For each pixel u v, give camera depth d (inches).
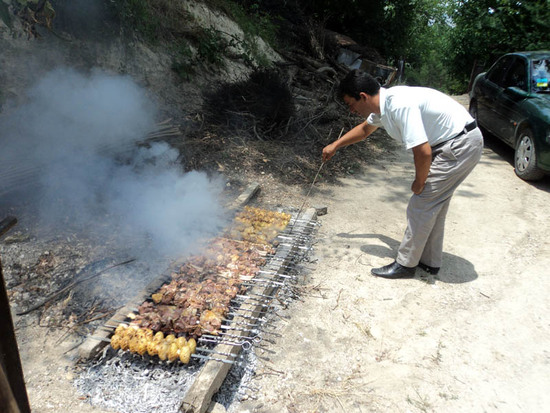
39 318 110.9
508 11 444.8
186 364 99.3
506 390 100.1
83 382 94.3
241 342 102.1
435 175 122.3
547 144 215.5
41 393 90.7
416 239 133.6
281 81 279.1
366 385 99.7
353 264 149.2
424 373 104.0
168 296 113.1
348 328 118.1
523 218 191.6
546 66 256.4
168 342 98.0
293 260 148.4
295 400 94.6
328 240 164.7
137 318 106.3
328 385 99.2
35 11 129.1
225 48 320.2
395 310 126.9
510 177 243.3
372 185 225.0
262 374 100.9
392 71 424.8
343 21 574.2
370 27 577.3
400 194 215.6
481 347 113.5
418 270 147.9
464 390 99.6
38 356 100.0
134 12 237.9
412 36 653.9
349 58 466.3
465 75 698.2
